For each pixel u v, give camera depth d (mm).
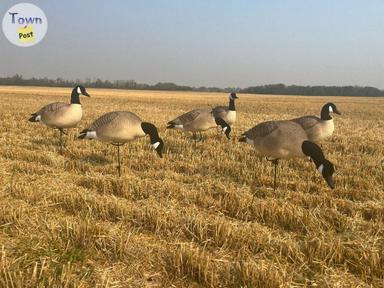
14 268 5043
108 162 11680
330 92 163500
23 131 17375
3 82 157500
